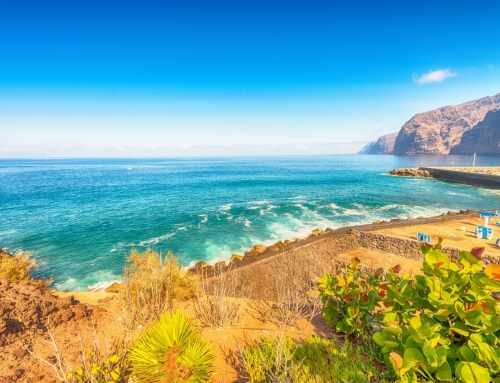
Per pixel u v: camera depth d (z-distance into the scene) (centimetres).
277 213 3738
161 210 3962
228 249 2416
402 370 304
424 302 387
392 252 2008
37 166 19812
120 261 2114
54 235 2758
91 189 6316
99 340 552
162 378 330
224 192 5791
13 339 501
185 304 776
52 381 406
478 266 336
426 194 5225
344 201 4581
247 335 589
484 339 321
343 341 539
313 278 1118
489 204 4303
